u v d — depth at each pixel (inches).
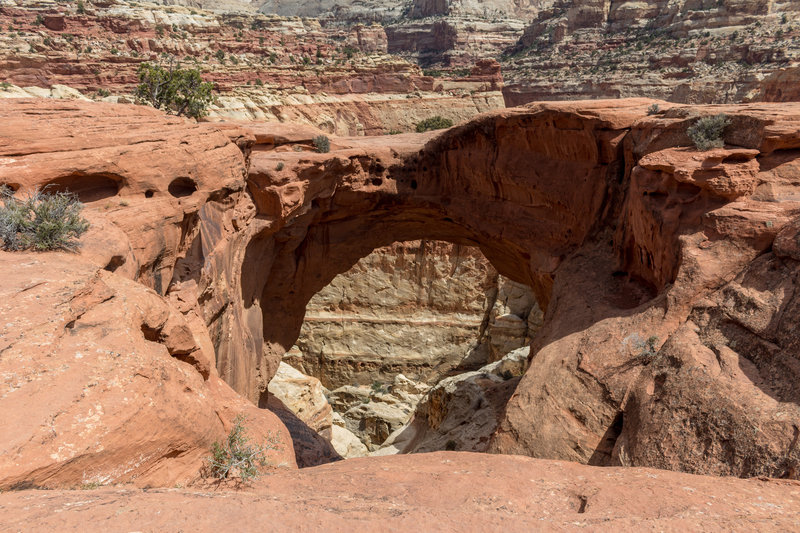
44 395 243.3
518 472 301.4
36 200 403.9
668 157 659.4
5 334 262.4
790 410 391.2
